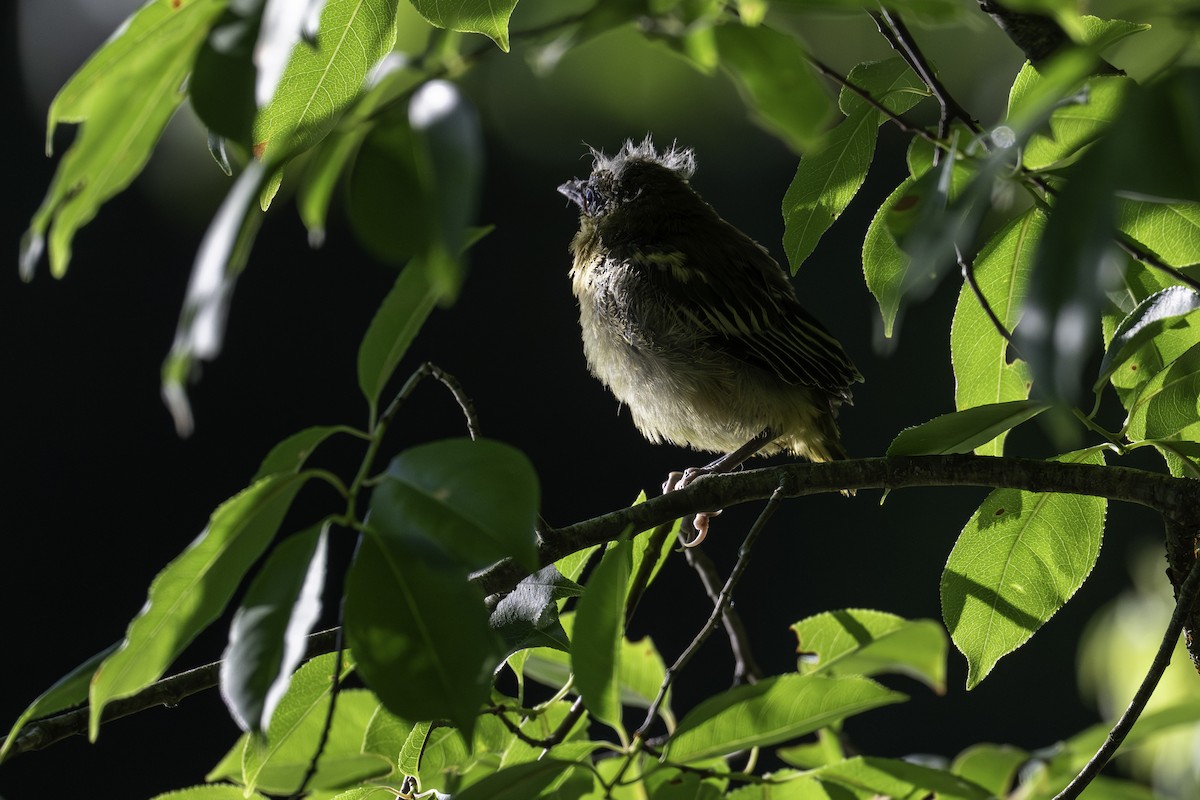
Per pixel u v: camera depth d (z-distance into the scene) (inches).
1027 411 208.7
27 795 871.7
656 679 246.5
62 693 152.9
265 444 968.9
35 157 940.0
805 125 121.5
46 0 904.9
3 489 948.0
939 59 581.6
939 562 947.3
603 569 156.6
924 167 227.5
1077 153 181.8
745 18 121.4
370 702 210.2
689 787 183.9
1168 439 221.6
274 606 131.0
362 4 152.9
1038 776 222.4
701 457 664.4
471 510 134.7
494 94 793.6
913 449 215.0
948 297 925.8
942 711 919.7
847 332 925.2
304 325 976.9
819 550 963.3
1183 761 303.0
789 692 184.5
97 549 954.1
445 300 105.0
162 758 879.1
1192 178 92.0
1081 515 229.8
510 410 980.6
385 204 109.7
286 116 152.9
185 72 122.1
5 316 952.9
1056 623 912.9
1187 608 198.8
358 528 136.2
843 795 206.5
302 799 204.8
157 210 899.4
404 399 192.2
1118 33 182.1
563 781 166.2
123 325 957.2
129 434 965.2
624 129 803.4
